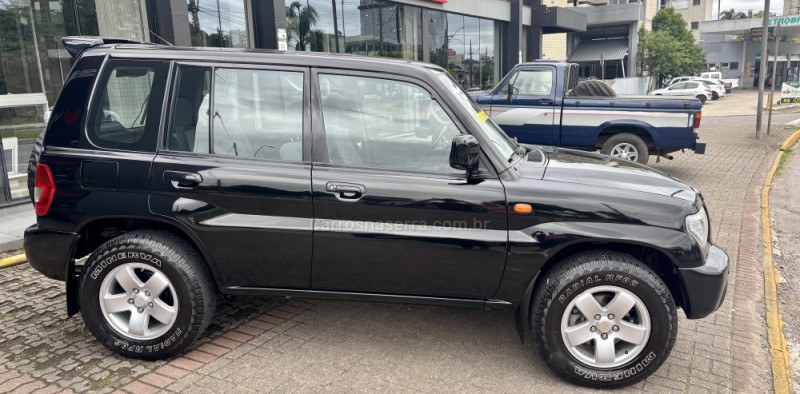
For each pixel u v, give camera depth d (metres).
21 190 7.84
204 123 3.55
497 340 3.99
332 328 4.14
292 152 3.49
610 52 43.06
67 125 3.56
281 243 3.46
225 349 3.81
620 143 9.44
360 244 3.42
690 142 9.12
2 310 4.44
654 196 3.37
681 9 73.81
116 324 3.62
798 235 7.03
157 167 3.47
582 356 3.38
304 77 3.52
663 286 3.26
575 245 3.45
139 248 3.46
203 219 3.46
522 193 3.33
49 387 3.32
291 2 13.14
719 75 47.72
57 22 8.53
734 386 3.46
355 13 15.23
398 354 3.77
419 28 18.36
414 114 3.48
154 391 3.28
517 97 9.93
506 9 23.98
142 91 3.55
